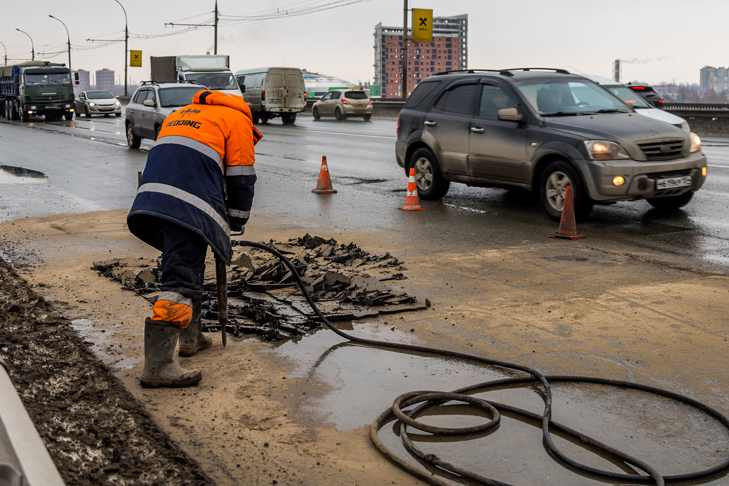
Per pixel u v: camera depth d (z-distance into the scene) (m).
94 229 9.90
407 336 5.46
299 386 4.55
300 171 16.98
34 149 23.08
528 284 6.88
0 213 11.31
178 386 4.50
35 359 4.95
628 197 9.75
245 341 5.39
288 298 6.37
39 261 7.96
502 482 3.40
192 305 4.97
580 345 5.24
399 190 13.75
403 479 3.46
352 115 43.88
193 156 4.48
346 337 5.41
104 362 4.91
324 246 8.44
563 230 9.13
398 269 7.48
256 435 3.88
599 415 4.16
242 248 8.55
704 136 27.73
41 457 2.07
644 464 3.54
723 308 6.04
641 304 6.18
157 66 41.53
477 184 11.51
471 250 8.45
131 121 22.94
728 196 12.20
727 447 3.78
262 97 39.59
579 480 3.47
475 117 11.38
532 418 4.12
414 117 12.37
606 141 9.73
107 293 6.57
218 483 3.39
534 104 10.69
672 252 8.28
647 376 4.68
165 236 4.48
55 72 42.28
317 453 3.70
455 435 3.92
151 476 3.42
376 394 4.45
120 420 4.02
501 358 5.01
